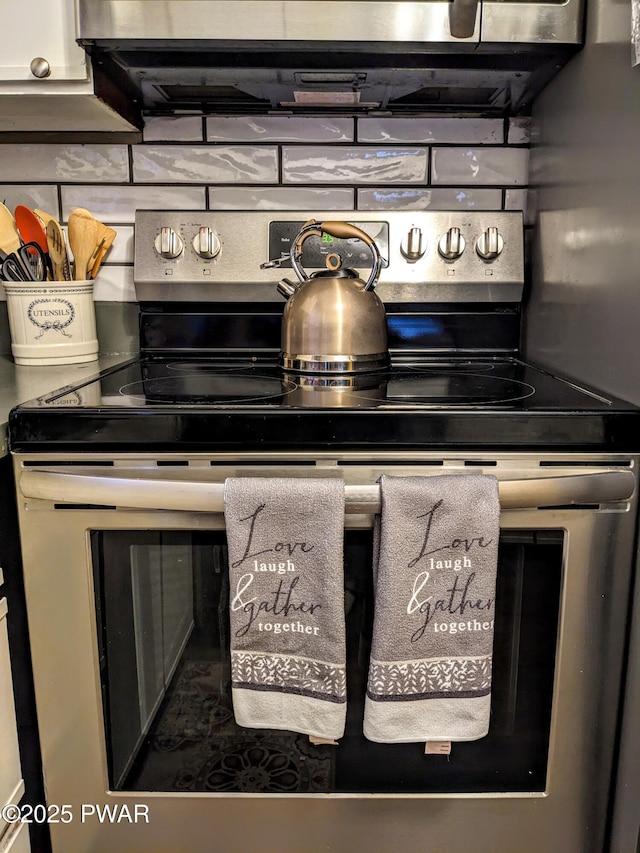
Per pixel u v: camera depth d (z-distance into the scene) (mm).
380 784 827
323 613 733
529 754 823
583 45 934
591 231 907
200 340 1245
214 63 988
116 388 898
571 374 989
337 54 971
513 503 737
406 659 740
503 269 1179
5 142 1221
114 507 768
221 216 1188
